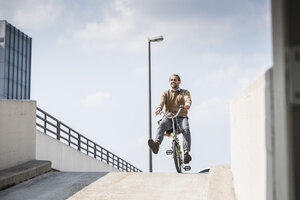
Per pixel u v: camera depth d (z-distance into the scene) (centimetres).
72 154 1318
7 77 4800
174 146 712
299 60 219
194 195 582
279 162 240
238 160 494
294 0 222
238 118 489
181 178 707
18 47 5162
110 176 752
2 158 750
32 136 894
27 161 859
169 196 580
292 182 216
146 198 572
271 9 254
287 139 219
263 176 302
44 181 730
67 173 807
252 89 357
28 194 627
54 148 1157
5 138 765
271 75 261
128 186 655
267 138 281
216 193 525
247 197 401
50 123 1167
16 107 816
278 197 246
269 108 270
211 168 691
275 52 242
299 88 217
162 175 743
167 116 723
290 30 221
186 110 735
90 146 1554
